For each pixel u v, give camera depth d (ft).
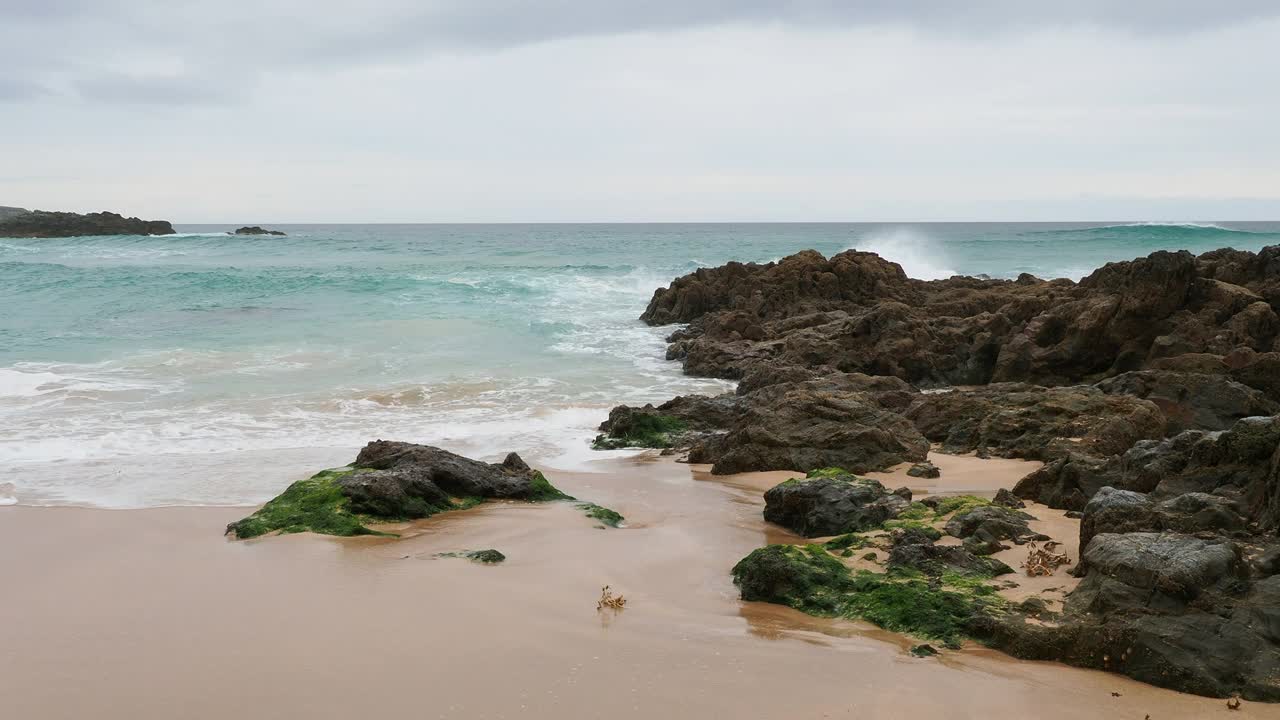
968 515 37.63
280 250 295.07
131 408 71.97
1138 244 275.18
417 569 37.04
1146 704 24.66
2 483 52.26
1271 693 24.39
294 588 34.86
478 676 27.27
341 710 25.36
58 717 25.26
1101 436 52.70
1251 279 92.07
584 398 81.35
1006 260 236.84
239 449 61.21
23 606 33.14
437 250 304.30
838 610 31.99
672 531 42.98
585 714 24.98
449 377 88.58
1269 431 33.94
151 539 41.68
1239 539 29.81
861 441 55.98
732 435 58.90
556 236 495.82
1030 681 26.27
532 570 36.94
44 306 132.26
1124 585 27.78
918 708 24.97
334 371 89.30
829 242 345.51
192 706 25.73
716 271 137.49
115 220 387.55
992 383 82.48
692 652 28.84
